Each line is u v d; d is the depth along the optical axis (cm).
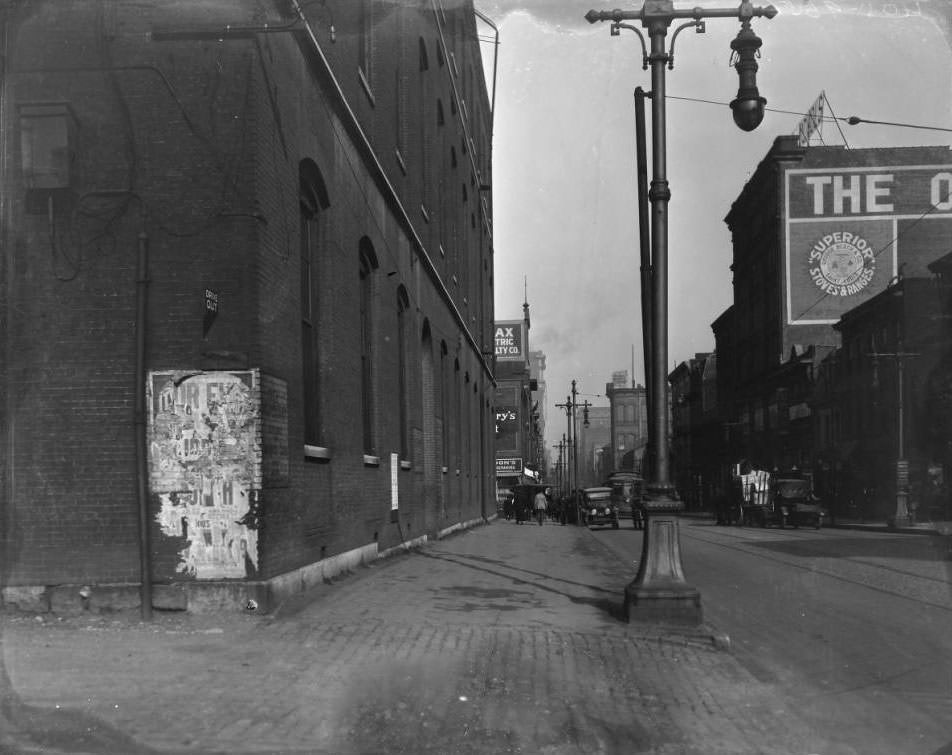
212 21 929
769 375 6444
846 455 5100
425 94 2280
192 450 902
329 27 1244
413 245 1994
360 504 1422
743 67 966
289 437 1011
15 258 912
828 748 546
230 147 924
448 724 570
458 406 2933
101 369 906
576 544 2314
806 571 1608
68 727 534
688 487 9819
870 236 5669
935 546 2309
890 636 930
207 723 546
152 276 916
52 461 899
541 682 680
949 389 4138
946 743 558
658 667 751
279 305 988
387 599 1059
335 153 1280
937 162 5562
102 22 926
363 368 1561
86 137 920
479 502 3703
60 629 831
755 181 6438
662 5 975
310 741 523
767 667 776
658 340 970
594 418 13512
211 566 895
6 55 922
